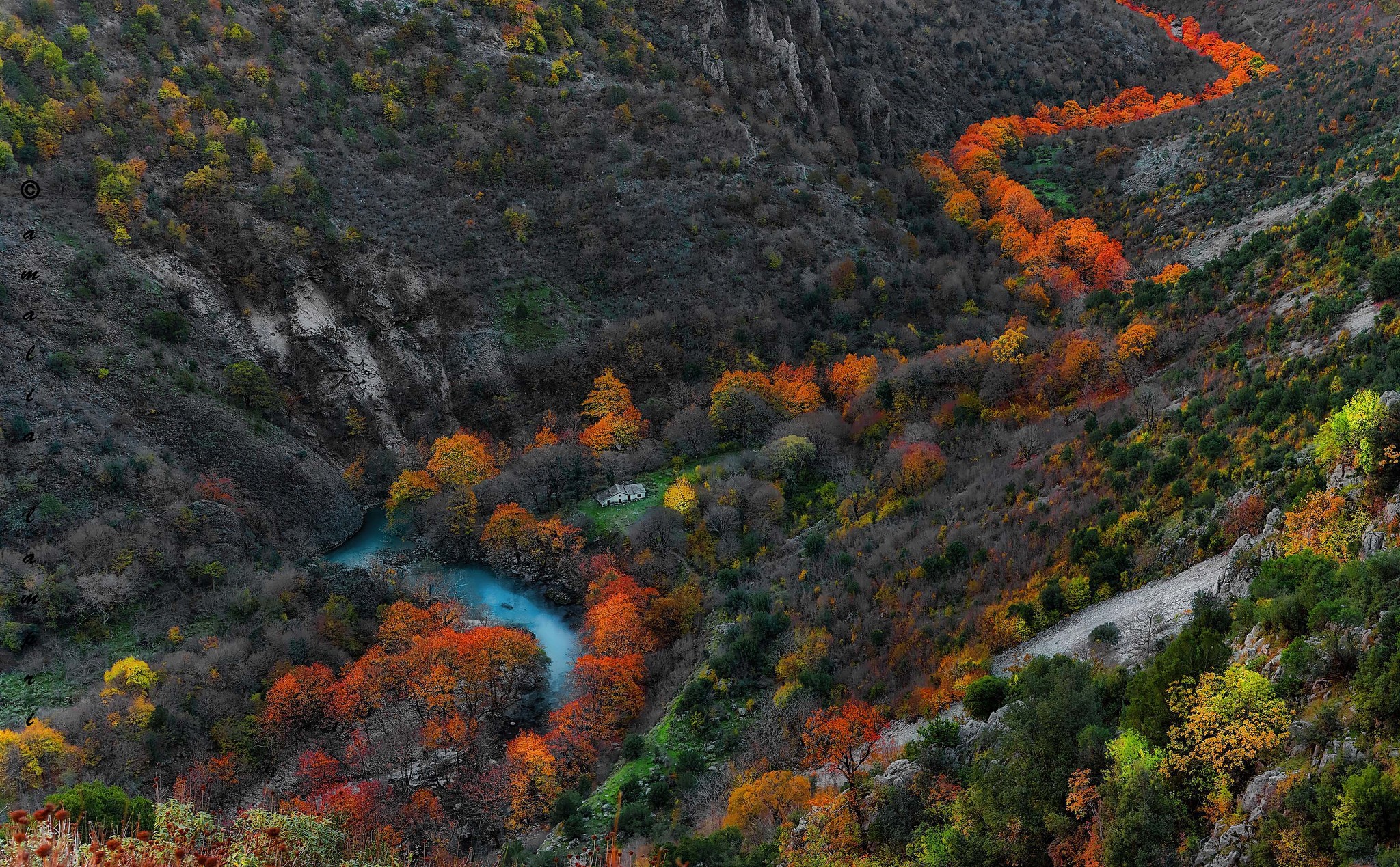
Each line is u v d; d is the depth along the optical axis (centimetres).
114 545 9456
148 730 7688
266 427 11862
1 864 1983
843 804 4825
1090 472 7775
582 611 9694
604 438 11881
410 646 8756
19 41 12669
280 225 13075
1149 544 6281
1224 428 6962
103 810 3400
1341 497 4447
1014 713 4459
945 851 4144
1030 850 3909
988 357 11156
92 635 8875
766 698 7206
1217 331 9131
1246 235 13262
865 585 7788
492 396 12962
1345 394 6097
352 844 4281
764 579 8831
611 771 7244
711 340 13400
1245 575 4738
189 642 9000
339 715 8088
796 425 11550
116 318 11394
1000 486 8425
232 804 7381
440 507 11112
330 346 12838
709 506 10069
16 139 11894
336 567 10225
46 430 10062
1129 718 3878
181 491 10344
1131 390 9319
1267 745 3244
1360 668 3189
